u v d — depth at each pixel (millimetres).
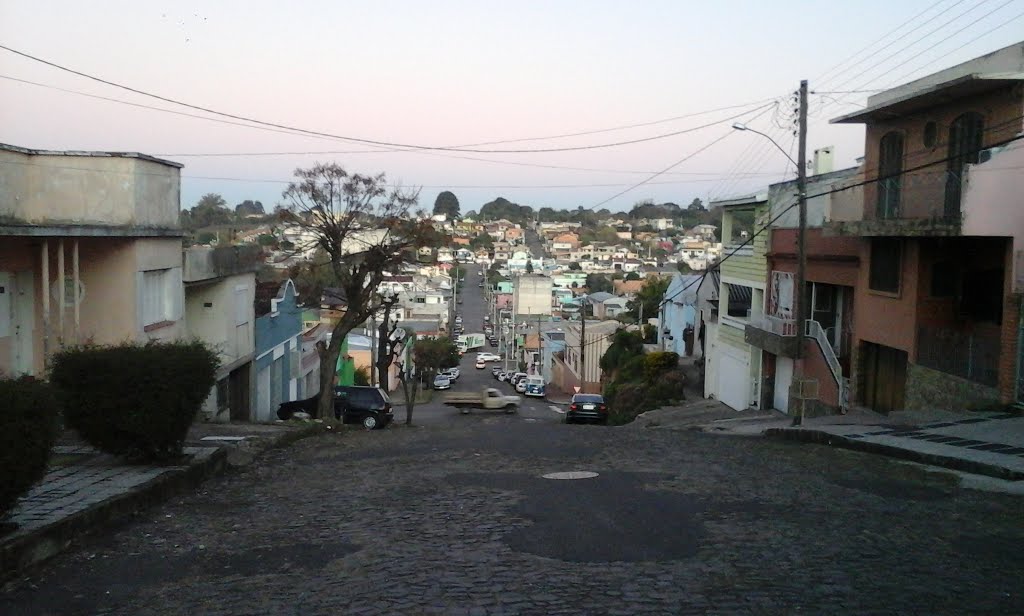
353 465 15336
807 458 15594
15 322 16625
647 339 57375
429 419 40625
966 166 18297
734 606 6191
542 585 6777
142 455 12352
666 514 9734
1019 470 12141
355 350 61844
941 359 20016
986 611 6070
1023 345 17406
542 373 86062
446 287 126750
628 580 6906
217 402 24375
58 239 17094
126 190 18297
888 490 11586
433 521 9523
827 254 25875
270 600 6551
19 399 7258
